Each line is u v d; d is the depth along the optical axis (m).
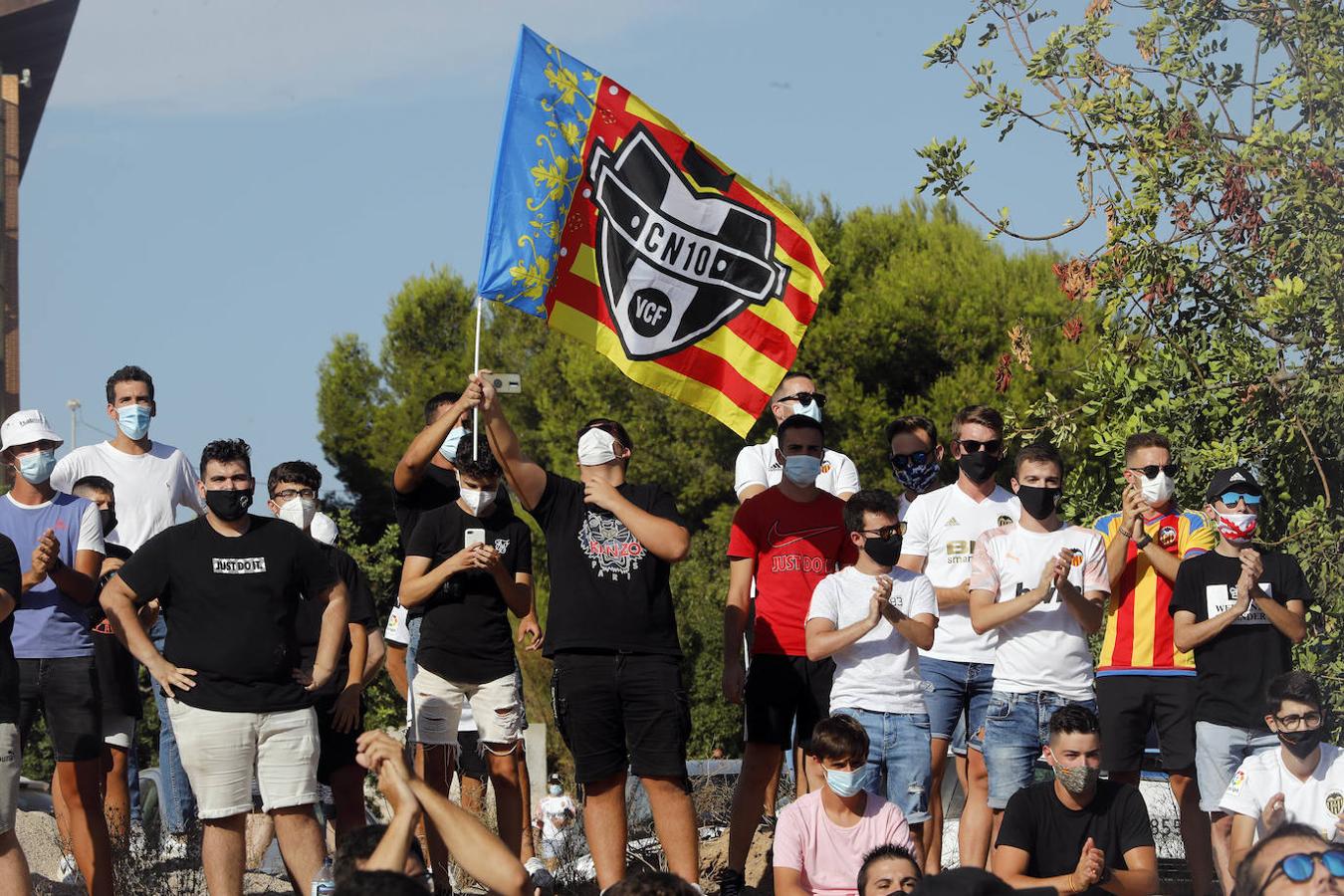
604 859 22.94
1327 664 32.78
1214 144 35.34
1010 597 24.95
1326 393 33.56
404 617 29.36
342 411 111.31
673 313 27.62
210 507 22.72
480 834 16.05
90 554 25.73
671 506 23.70
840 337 88.75
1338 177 33.56
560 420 97.56
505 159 26.83
